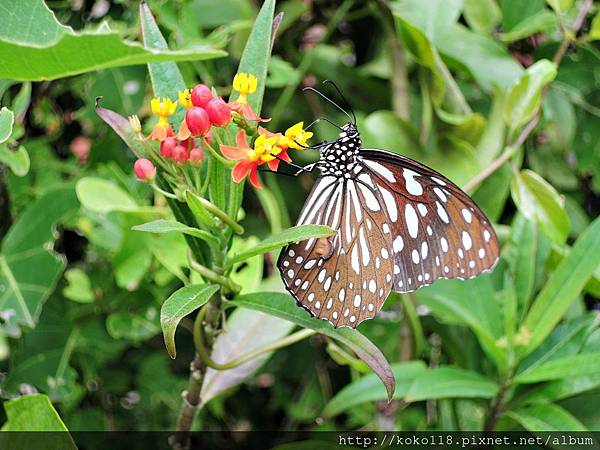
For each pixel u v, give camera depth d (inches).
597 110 14.7
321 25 15.9
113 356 14.6
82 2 13.8
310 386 16.2
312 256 9.2
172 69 9.2
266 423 17.4
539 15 13.4
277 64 14.0
